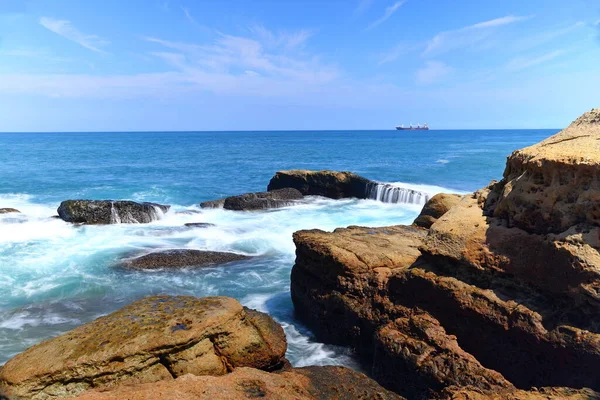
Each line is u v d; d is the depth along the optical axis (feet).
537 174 22.80
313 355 28.37
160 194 95.30
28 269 42.11
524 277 21.62
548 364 19.76
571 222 20.77
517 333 20.63
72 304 34.94
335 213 69.92
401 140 378.94
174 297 23.54
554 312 20.20
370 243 31.96
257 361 20.89
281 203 75.77
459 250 24.18
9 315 32.73
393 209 72.90
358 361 27.71
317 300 30.66
